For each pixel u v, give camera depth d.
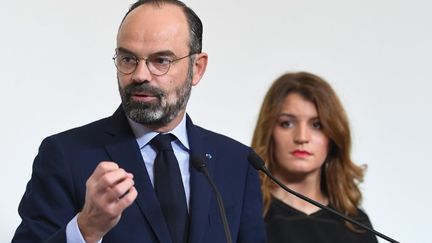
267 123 6.42
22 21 6.42
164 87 4.05
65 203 4.01
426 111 7.77
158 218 4.05
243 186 4.60
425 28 7.80
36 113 6.40
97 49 6.69
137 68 4.01
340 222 6.32
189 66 4.24
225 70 7.31
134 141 4.29
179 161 4.41
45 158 4.14
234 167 4.62
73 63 6.59
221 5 7.35
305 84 6.43
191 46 4.26
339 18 7.70
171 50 4.07
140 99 4.04
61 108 6.51
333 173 6.49
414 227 7.68
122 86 4.06
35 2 6.47
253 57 7.43
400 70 7.77
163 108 4.08
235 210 4.45
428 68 7.80
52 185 4.03
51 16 6.53
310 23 7.63
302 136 6.27
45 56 6.48
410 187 7.70
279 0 7.56
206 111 7.20
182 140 4.45
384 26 7.78
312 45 7.61
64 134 4.29
